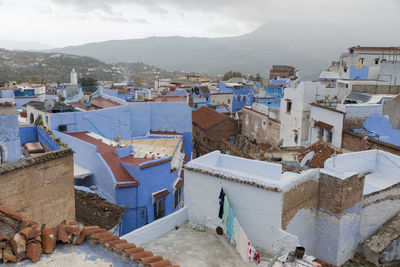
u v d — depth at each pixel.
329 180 14.62
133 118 38.97
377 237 16.77
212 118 51.81
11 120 15.73
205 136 49.75
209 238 13.27
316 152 22.52
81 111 30.72
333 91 37.09
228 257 12.03
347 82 38.81
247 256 11.77
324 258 15.28
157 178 24.31
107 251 8.09
